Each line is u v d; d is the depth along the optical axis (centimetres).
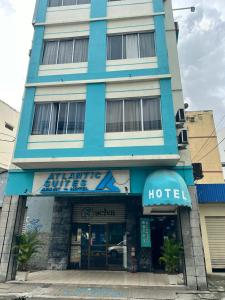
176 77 1223
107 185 1047
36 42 1307
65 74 1226
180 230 985
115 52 1248
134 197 1316
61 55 1285
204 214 1231
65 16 1346
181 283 939
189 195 966
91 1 1360
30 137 1136
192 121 1967
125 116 1125
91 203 1364
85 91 1183
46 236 1348
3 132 1942
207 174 1825
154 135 1065
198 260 927
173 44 1291
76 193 1059
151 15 1273
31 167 1112
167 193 908
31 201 1434
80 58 1263
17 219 1083
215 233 1207
